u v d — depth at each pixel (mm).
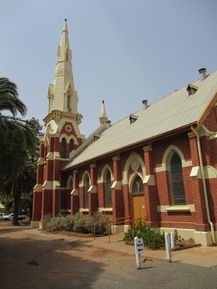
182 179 18344
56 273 10820
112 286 8703
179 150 18281
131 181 22594
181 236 17422
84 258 13625
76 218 25141
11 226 41562
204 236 15211
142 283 8867
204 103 18484
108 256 13766
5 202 53188
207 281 8688
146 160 20250
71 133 37344
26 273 10969
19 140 18609
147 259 12398
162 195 19203
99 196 26516
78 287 8789
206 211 15734
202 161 16469
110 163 25500
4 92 19609
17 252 16312
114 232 22391
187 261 11609
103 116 39594
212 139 16703
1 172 18828
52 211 33188
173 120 20094
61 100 39031
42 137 39281
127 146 21969
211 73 23203
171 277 9336
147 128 22906
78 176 31078
